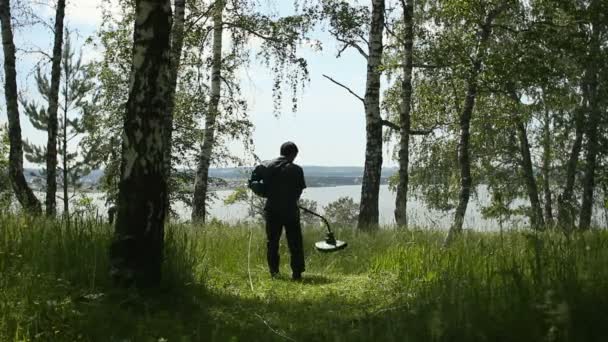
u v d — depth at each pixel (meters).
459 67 14.81
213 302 6.27
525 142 30.14
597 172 28.39
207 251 9.13
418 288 6.10
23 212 8.24
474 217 8.90
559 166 32.12
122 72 20.67
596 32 18.75
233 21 19.45
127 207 6.29
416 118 22.81
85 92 24.38
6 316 4.82
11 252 6.45
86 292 5.78
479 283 5.05
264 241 10.20
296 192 8.69
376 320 5.25
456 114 22.42
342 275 8.84
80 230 6.97
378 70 16.53
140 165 6.30
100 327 4.96
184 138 23.89
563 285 4.30
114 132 22.02
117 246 6.25
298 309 6.07
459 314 4.35
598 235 5.57
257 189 8.63
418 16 19.03
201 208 20.27
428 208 29.00
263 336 4.99
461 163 15.59
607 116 26.11
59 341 4.62
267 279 8.33
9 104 16.62
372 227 14.09
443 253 7.21
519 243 6.47
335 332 4.78
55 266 6.29
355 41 19.09
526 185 31.98
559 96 19.19
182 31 17.52
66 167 24.16
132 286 6.04
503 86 14.48
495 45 15.10
